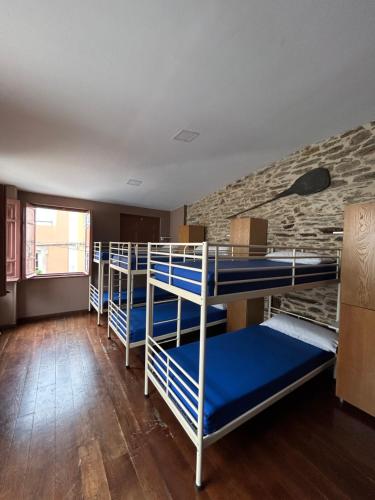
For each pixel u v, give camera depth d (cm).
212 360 202
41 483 137
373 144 246
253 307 331
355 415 199
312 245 301
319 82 183
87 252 461
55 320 414
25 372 252
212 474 145
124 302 383
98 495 132
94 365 269
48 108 194
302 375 200
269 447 166
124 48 143
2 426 178
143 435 173
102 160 297
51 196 429
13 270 380
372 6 126
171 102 197
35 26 128
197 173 369
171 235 569
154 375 212
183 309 356
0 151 261
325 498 133
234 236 349
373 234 189
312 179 295
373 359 190
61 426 179
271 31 137
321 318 295
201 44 143
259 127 248
